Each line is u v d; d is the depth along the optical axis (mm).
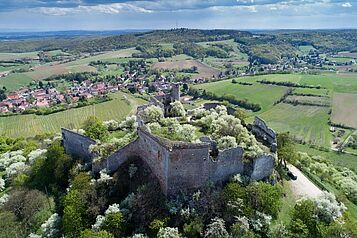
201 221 47531
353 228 49188
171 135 60969
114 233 48312
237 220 47969
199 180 51469
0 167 95062
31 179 74000
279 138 66625
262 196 50781
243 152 54469
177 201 49625
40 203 63031
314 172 79062
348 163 116688
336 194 64812
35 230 58531
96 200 54594
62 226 54438
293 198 57438
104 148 63594
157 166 52594
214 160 52188
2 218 61031
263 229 48656
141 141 57219
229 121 64875
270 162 56875
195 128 67625
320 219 50938
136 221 49781
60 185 67312
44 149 89938
